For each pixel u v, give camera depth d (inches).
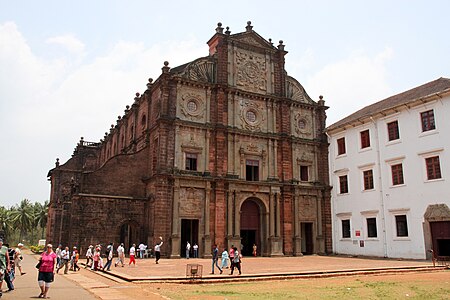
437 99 1385.3
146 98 1760.6
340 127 1797.5
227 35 1706.4
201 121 1589.6
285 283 833.5
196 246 1459.2
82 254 1386.6
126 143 2073.1
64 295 633.0
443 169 1347.2
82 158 2503.7
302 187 1761.8
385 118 1592.0
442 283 831.1
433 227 1366.9
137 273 932.6
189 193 1505.9
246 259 1457.9
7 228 3846.0
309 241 1782.7
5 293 641.6
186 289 733.3
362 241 1636.3
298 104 1840.6
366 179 1662.2
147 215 1514.5
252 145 1681.8
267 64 1797.5
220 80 1649.9
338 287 764.6
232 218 1560.0
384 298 634.2
